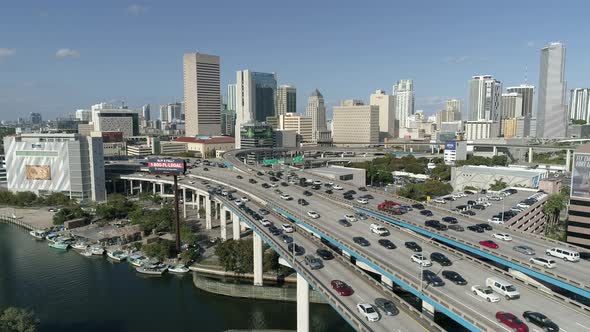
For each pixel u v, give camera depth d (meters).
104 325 122.44
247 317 126.44
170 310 131.38
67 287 149.25
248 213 163.38
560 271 96.12
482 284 87.75
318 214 153.00
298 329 107.62
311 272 101.25
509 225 147.50
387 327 74.88
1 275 160.75
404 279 88.31
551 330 68.38
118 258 175.00
